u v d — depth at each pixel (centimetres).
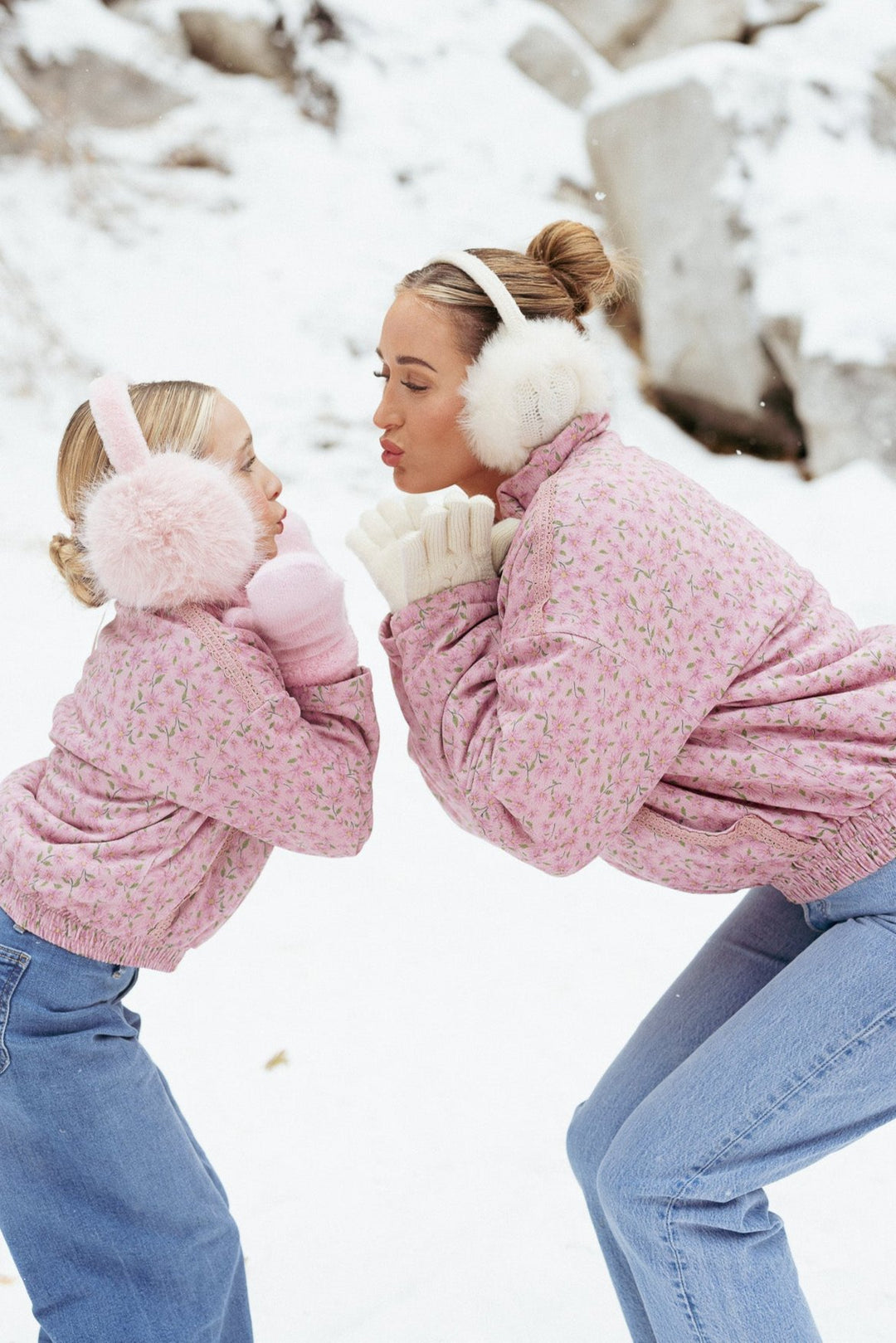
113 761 161
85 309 696
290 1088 277
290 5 839
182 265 737
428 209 795
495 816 159
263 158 804
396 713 442
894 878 158
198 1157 176
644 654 154
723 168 677
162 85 804
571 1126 183
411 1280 222
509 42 877
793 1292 158
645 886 362
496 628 166
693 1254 154
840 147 697
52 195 747
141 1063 168
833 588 534
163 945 168
